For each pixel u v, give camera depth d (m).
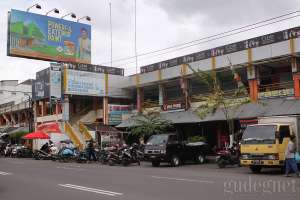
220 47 37.31
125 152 26.88
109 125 42.97
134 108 44.28
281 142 18.56
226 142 30.95
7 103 63.50
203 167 24.12
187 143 26.83
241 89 30.25
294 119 19.28
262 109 28.56
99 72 44.72
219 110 31.77
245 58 31.14
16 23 44.78
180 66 36.44
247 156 19.17
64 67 42.44
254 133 19.31
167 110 38.09
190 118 33.88
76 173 19.80
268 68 32.34
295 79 28.52
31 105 51.12
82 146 40.12
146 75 40.22
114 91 44.00
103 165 27.28
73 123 43.94
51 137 42.06
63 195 12.27
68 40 49.12
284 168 19.05
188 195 11.62
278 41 32.28
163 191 12.59
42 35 46.75
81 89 42.34
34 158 38.19
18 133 50.28
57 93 42.44
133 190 13.00
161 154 24.88
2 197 12.23
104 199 11.28
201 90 36.59
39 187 14.45
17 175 19.33
